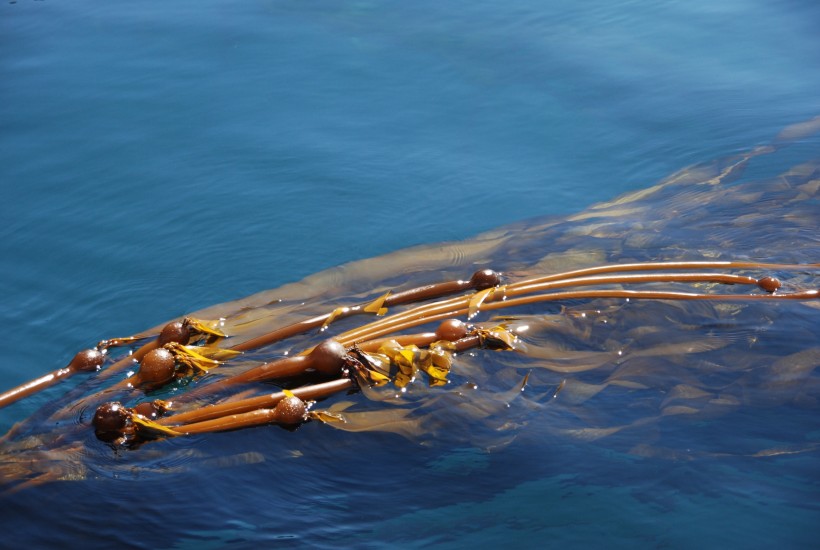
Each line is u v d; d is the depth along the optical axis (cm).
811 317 410
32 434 359
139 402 367
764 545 311
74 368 399
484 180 608
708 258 462
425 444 353
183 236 560
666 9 850
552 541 319
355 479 343
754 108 673
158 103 712
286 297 461
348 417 357
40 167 631
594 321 406
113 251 548
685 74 730
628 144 644
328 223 570
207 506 332
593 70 743
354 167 623
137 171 624
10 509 329
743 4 852
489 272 435
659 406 369
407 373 369
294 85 734
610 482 340
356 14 870
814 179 559
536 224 540
